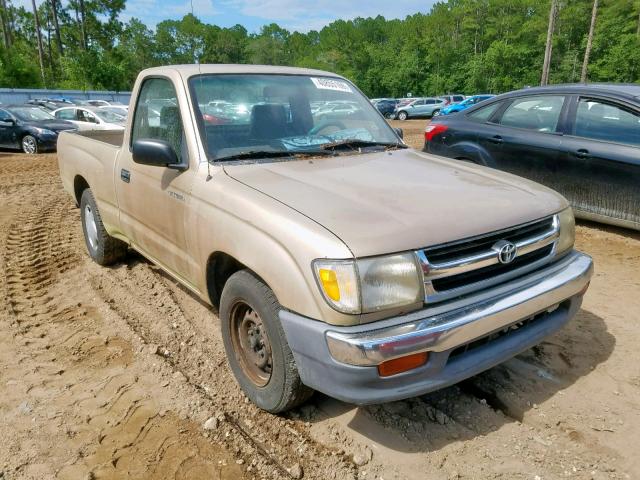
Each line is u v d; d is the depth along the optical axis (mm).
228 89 3494
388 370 2193
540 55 67500
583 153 5637
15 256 5594
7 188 9266
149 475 2475
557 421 2783
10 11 72938
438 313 2297
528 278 2639
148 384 3209
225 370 3348
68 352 3633
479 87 68250
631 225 5430
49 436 2756
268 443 2680
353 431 2734
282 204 2570
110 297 4520
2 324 4039
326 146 3523
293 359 2535
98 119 15938
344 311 2193
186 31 98250
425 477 2418
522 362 3346
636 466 2463
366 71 82062
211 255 2998
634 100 5371
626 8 63156
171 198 3320
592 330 3748
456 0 85062
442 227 2375
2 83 41531
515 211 2641
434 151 7262
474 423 2785
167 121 3533
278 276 2410
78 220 7047
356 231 2285
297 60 109125
